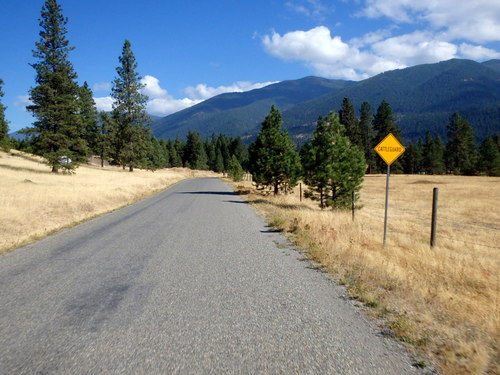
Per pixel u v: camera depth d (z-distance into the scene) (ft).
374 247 28.76
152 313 14.85
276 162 84.12
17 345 11.98
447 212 80.79
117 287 18.35
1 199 48.55
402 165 333.83
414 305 15.99
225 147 448.24
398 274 20.17
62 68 133.49
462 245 36.96
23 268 21.99
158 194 90.43
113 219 44.88
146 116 197.98
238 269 22.04
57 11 134.31
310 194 65.26
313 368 10.61
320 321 14.19
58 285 18.60
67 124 135.44
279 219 41.22
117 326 13.55
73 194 60.54
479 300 16.97
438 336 12.89
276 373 10.32
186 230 36.86
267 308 15.55
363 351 11.74
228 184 151.23
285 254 26.25
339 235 31.55
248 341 12.35
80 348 11.78
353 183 61.62
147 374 10.21
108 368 10.54
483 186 155.74
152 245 29.25
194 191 103.30
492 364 11.02
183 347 11.89
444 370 10.62
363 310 15.43
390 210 83.97
